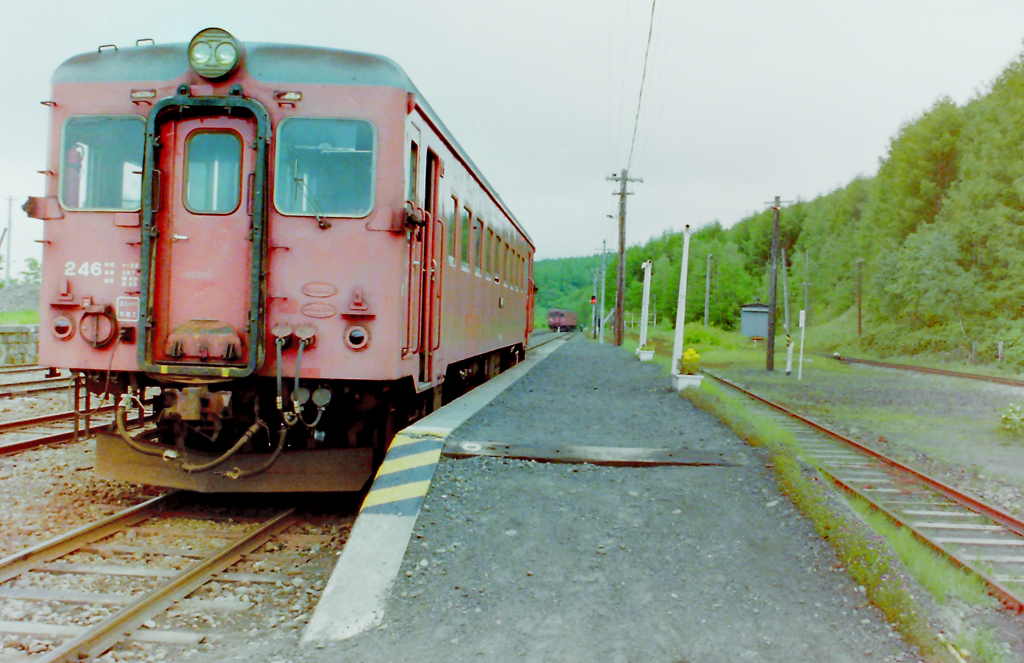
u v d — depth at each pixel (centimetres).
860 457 1063
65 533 569
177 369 598
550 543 558
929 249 4012
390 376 627
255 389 620
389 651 414
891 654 425
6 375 1617
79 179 632
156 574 507
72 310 627
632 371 2059
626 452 784
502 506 619
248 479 643
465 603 470
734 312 8219
